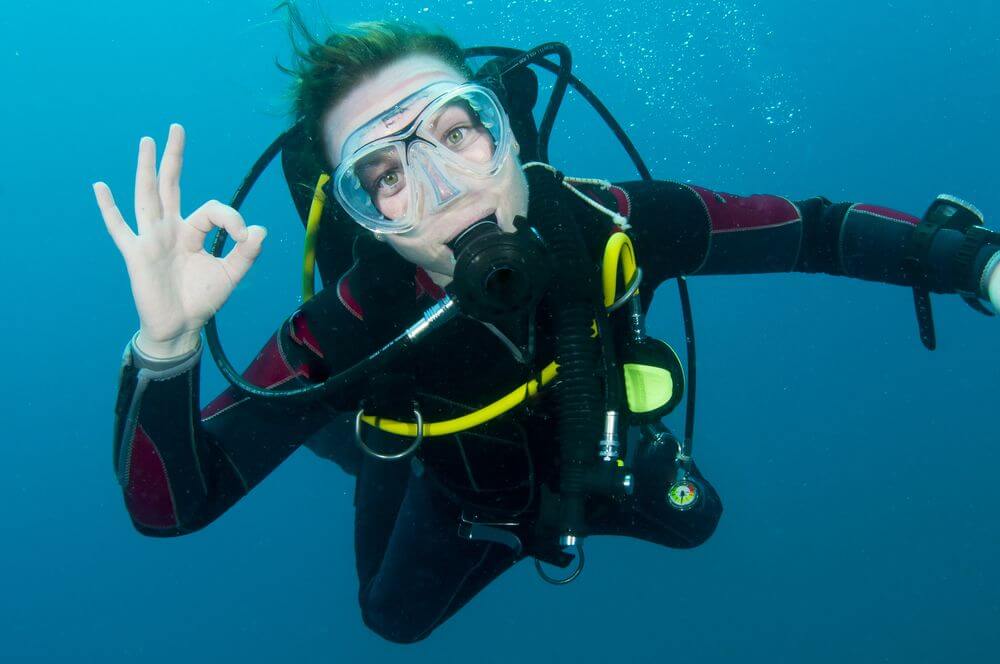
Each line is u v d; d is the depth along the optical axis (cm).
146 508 76
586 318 72
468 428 82
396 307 76
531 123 85
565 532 71
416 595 118
